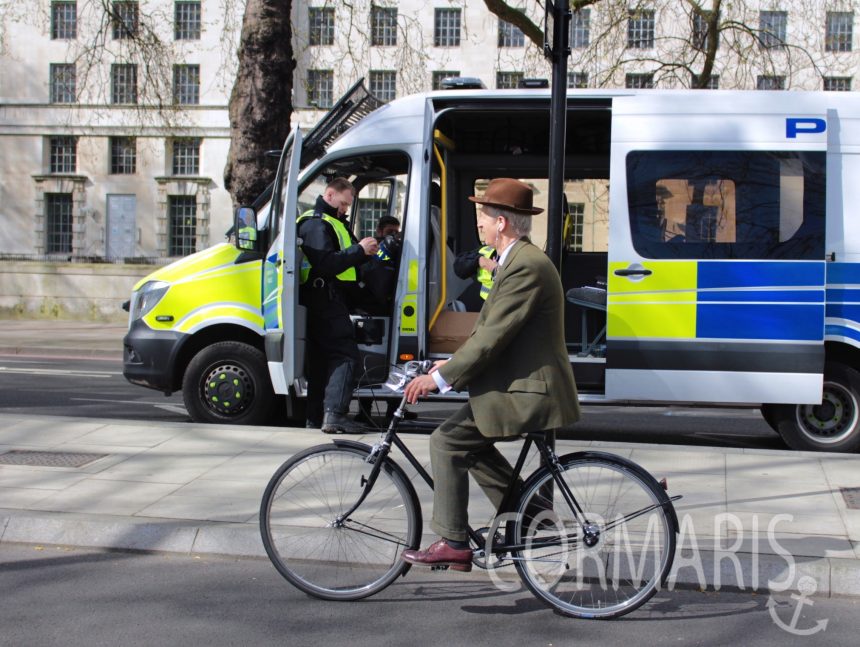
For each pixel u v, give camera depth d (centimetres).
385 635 417
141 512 555
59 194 4891
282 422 917
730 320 784
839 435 804
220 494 594
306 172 844
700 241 789
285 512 462
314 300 778
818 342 777
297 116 3659
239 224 830
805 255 781
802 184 784
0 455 690
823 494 602
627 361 791
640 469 431
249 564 511
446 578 493
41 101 4769
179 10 4400
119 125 4609
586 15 2034
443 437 436
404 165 930
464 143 959
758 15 1862
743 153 790
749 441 912
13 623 425
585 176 964
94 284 2847
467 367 413
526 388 417
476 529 459
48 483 618
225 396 869
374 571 455
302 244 776
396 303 821
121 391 1221
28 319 2855
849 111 790
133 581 482
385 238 837
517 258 420
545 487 436
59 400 1119
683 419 1040
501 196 423
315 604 454
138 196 4800
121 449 711
